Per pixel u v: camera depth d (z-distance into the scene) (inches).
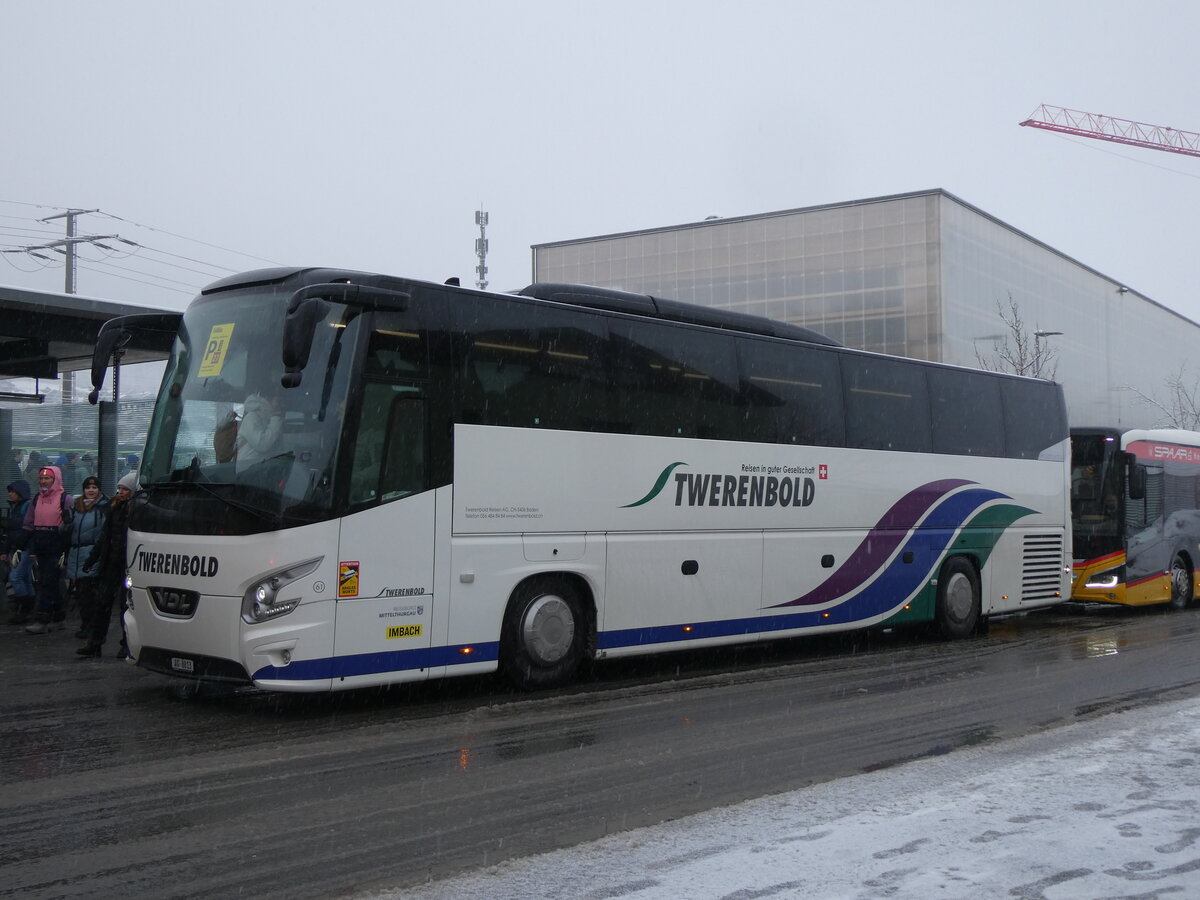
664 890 202.8
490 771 301.0
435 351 393.4
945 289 1996.8
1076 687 453.4
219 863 222.2
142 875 214.8
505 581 410.0
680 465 475.8
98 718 367.2
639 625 458.9
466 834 242.5
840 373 557.9
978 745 337.4
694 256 2246.6
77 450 716.0
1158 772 295.7
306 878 213.5
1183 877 209.3
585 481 438.9
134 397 727.1
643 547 460.1
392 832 243.8
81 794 272.5
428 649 386.6
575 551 434.6
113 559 490.6
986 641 623.2
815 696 429.1
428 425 389.7
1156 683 464.1
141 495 396.2
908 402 594.9
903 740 345.4
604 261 2341.3
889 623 577.6
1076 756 317.1
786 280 2139.5
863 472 564.4
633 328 463.2
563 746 333.4
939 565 608.7
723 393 497.7
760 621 509.0
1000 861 218.7
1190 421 2336.4
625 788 283.6
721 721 375.2
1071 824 245.0
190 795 272.7
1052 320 2364.7
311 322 338.3
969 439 631.2
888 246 2039.9
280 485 359.3
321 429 365.1
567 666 437.1
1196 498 844.6
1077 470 776.9
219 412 379.9
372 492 372.8
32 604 616.1
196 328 398.6
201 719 367.6
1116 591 757.3
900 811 257.9
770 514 515.2
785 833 240.4
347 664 365.1
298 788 280.5
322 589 359.6
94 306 607.2
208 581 364.5
